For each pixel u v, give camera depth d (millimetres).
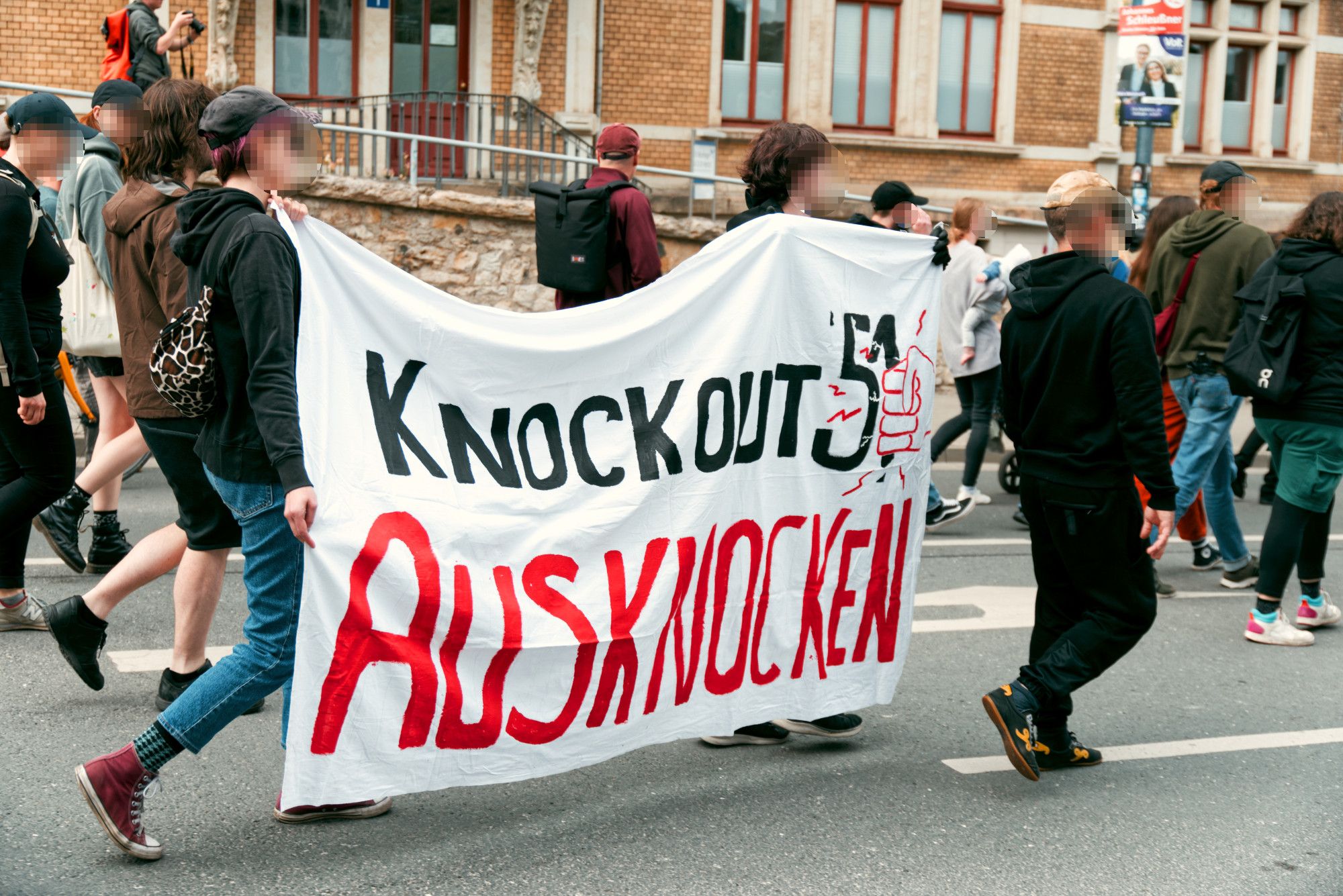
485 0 14672
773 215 3977
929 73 16359
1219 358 6352
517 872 3258
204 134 3195
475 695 3357
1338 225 5305
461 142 13227
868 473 4176
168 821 3467
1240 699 4953
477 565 3365
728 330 3836
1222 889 3336
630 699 3664
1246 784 4086
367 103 14711
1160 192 17797
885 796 3873
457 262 12547
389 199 12203
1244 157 18359
